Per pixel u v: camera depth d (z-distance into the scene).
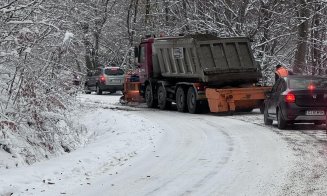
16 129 11.55
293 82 15.73
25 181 8.92
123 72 37.75
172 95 24.23
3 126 11.12
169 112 23.25
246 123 17.64
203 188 8.50
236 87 21.84
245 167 10.09
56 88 13.05
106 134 16.48
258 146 12.54
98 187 8.77
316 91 15.22
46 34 11.92
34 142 11.98
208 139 14.01
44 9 11.62
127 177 9.53
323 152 11.48
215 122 18.14
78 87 14.95
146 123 17.91
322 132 14.85
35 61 12.27
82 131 17.20
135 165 10.70
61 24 12.60
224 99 20.52
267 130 15.55
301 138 13.67
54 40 12.47
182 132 15.62
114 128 17.22
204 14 30.45
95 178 9.53
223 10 29.86
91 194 8.29
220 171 9.80
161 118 20.02
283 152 11.59
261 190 8.25
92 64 40.72
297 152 11.55
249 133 14.95
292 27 29.41
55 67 12.98
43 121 12.52
